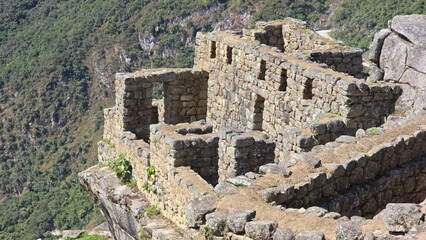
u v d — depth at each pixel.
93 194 21.41
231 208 10.37
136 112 22.56
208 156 17.20
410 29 19.92
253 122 21.42
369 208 12.61
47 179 85.00
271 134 20.61
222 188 11.24
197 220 10.52
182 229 15.94
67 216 64.75
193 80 24.19
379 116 17.70
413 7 45.34
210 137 17.23
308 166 12.28
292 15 64.31
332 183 12.14
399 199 13.30
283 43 24.92
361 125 17.45
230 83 22.64
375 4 50.97
